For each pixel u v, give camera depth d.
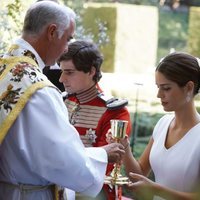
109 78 13.88
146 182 3.96
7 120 3.88
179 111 4.32
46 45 4.14
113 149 4.24
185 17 21.64
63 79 4.87
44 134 3.90
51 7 4.09
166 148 4.40
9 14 6.85
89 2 18.75
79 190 4.07
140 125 9.87
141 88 12.19
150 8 17.19
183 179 4.19
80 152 3.99
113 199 4.55
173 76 4.14
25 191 4.09
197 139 4.20
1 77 4.04
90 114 4.89
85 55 4.77
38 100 3.94
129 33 16.84
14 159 3.97
